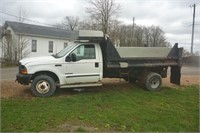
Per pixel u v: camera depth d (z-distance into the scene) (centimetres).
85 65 865
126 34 4272
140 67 971
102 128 534
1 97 782
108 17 3650
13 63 2506
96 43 891
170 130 539
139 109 690
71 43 928
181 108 724
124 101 776
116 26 3872
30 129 509
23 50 2755
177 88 1052
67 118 587
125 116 616
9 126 521
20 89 920
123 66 930
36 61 823
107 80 1209
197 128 563
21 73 820
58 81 853
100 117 602
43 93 821
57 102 739
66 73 845
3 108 650
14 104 695
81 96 830
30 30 3125
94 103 739
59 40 3541
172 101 808
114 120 582
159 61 994
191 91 988
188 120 618
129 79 1061
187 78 1392
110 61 916
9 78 1285
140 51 1001
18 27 2930
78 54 865
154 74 979
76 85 859
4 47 2584
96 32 874
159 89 982
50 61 829
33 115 597
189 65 2730
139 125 558
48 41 3375
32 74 812
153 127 548
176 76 1059
